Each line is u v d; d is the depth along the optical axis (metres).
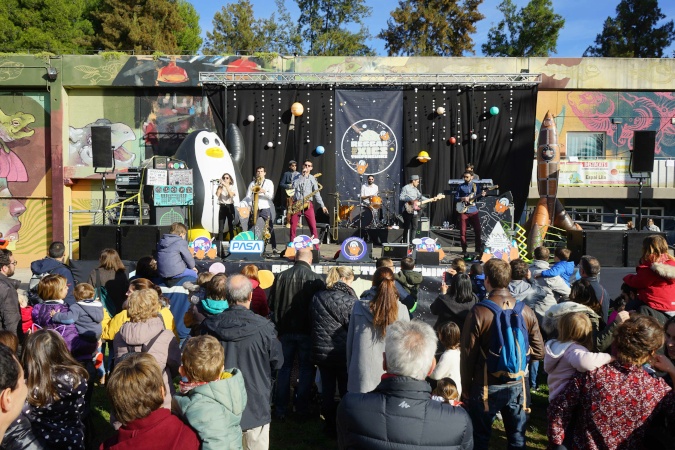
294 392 5.82
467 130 13.67
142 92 15.24
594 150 15.88
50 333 2.86
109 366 5.83
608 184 15.88
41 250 15.70
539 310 5.53
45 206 15.65
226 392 2.77
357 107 13.61
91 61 14.98
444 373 4.41
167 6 27.19
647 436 2.77
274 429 5.06
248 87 13.52
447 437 2.39
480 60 15.10
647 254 4.47
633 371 2.81
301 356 5.24
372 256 9.45
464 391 3.64
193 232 9.52
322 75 13.65
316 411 5.51
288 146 13.65
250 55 14.90
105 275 6.30
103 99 15.31
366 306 3.99
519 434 3.56
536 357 3.80
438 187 13.68
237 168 11.45
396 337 2.53
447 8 29.97
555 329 3.87
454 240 12.58
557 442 2.86
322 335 4.70
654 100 15.80
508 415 3.57
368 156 13.66
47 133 15.53
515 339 3.51
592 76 15.38
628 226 13.05
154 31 26.38
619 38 30.06
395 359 2.48
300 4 34.91
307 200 9.51
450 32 29.72
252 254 8.30
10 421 1.82
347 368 4.41
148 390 2.32
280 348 3.82
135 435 2.32
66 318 4.35
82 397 2.86
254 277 5.30
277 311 5.23
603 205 16.59
